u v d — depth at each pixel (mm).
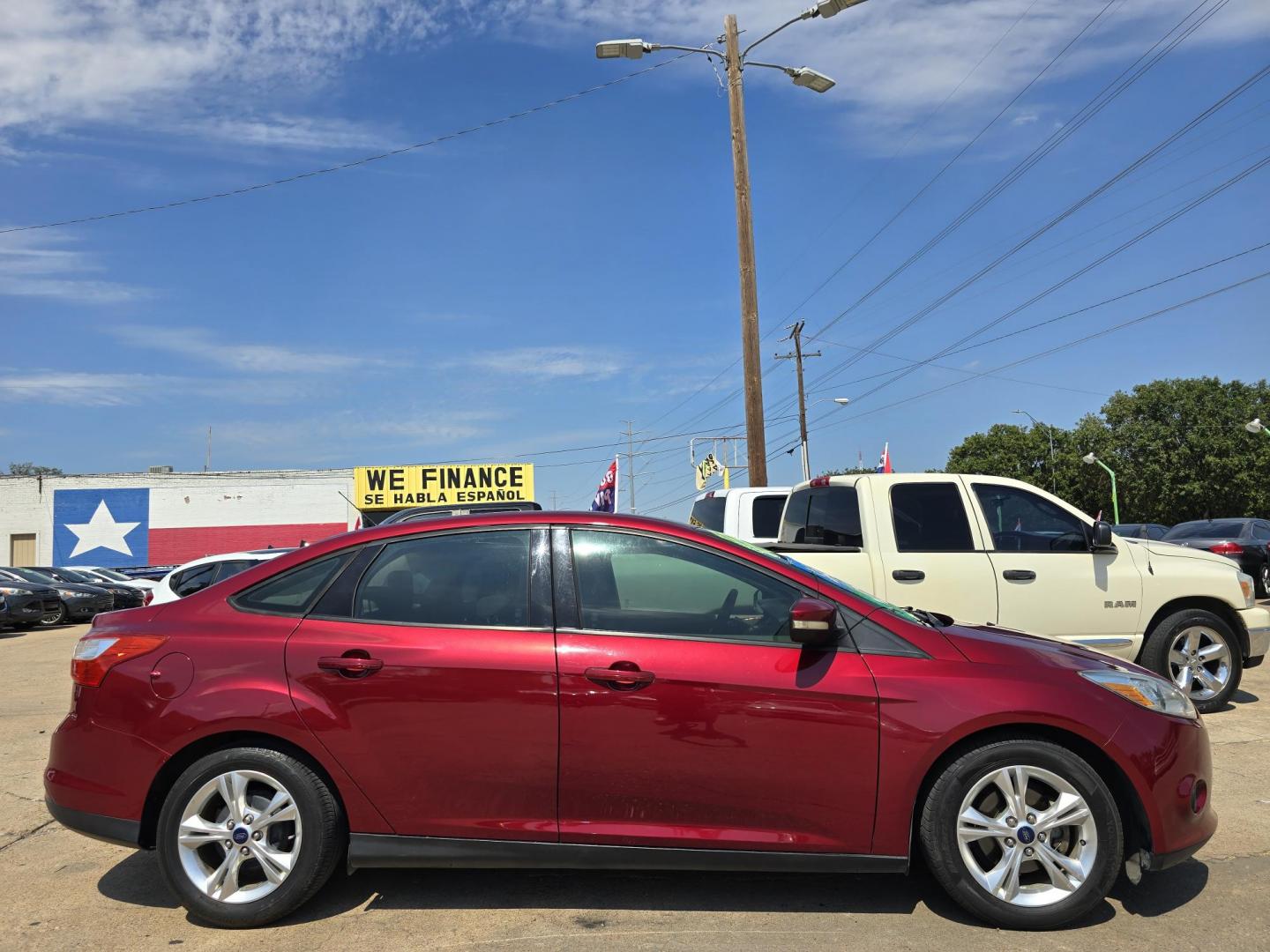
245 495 44062
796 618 3436
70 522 43312
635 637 3586
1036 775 3469
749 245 14961
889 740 3451
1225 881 3883
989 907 3436
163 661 3668
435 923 3578
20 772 6148
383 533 3887
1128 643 6910
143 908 3807
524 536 3818
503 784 3518
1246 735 6270
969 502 7113
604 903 3746
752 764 3461
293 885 3531
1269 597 14727
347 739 3527
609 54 15336
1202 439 45031
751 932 3459
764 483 14586
